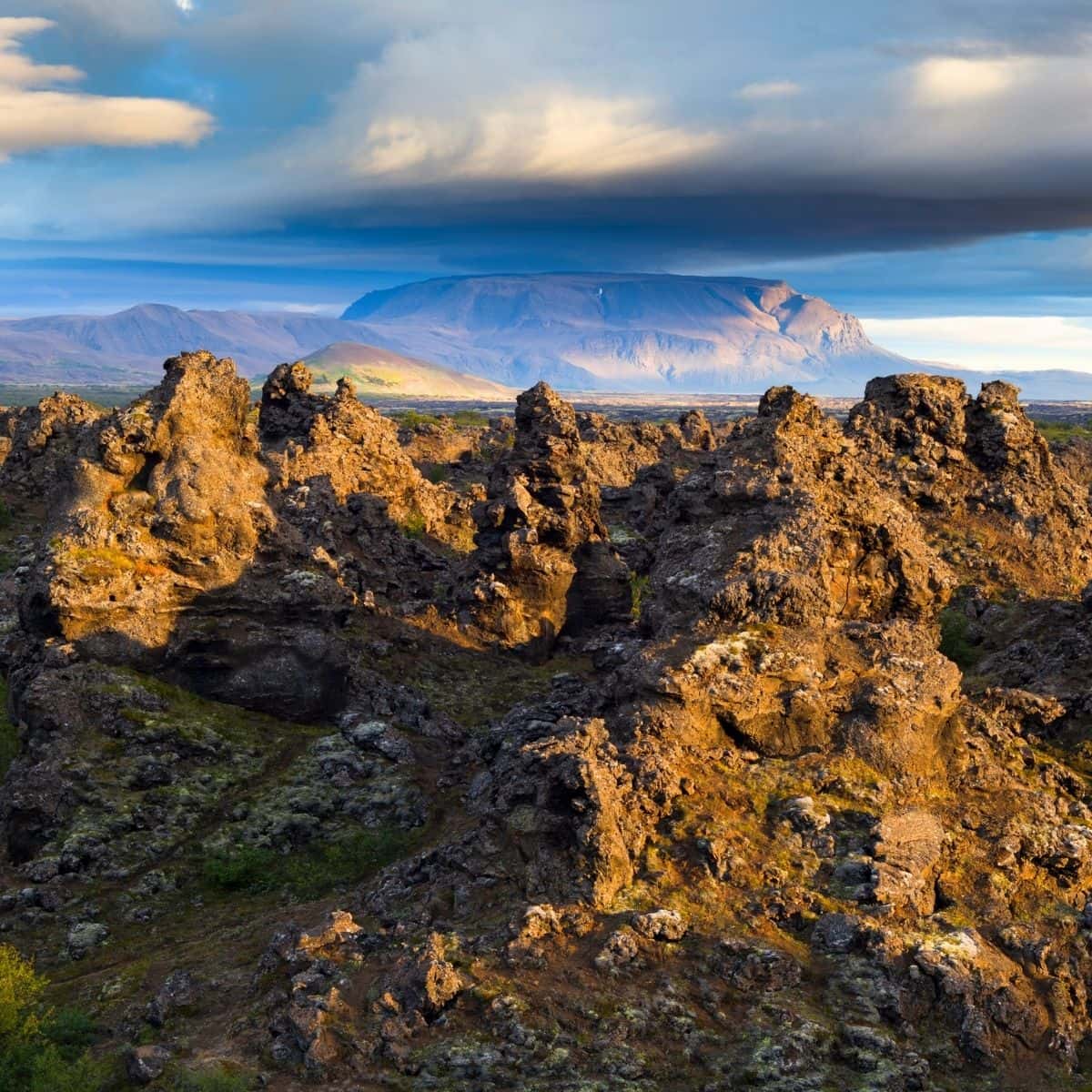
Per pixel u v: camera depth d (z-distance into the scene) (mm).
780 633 53250
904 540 64000
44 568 67000
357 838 57875
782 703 50688
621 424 172875
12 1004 41312
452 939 41781
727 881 44844
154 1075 37781
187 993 42656
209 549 70812
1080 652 62719
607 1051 37750
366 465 110062
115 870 55312
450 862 46875
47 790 58500
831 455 67188
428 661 83562
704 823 46438
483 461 168375
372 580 93312
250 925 49781
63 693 63281
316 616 72062
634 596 100500
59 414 116312
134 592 67750
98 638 66688
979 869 47000
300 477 101125
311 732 68938
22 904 53062
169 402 71875
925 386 98000
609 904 43406
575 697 64125
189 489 70875
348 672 72438
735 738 50438
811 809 47250
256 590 71000
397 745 65500
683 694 49500
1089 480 134000
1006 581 88812
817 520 60125
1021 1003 41375
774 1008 39812
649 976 40875
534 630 89625
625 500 135500
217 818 59531
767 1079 37250
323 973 41312
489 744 63062
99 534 68438
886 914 43844
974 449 97938
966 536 92938
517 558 89062
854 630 54375
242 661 68812
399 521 111500
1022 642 69375
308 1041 37844
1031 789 51406
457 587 91688
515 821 46094
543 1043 38031
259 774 63625
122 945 50312
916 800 49344
